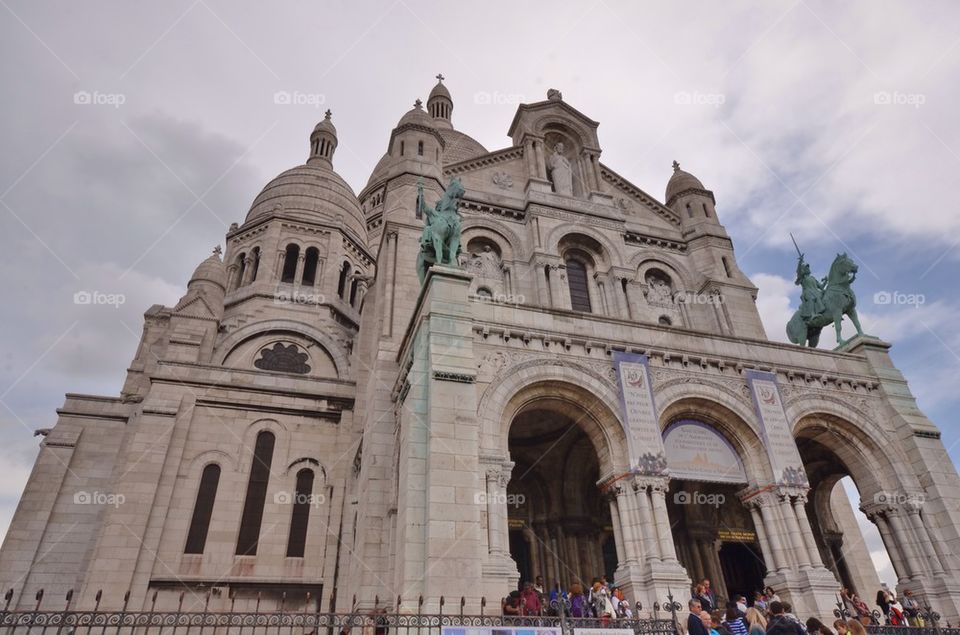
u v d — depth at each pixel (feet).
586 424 66.95
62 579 88.28
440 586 48.44
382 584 64.08
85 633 72.49
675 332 73.77
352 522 82.48
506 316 67.05
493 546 54.08
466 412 57.16
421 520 53.16
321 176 151.84
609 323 71.46
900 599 66.49
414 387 60.13
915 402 79.97
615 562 83.05
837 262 91.25
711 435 70.08
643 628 43.21
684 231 118.32
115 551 78.69
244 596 82.12
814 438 78.84
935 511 71.15
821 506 91.50
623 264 105.09
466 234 100.83
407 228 92.58
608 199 112.68
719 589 81.71
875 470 74.84
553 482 84.28
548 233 102.47
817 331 91.25
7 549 88.22
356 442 88.38
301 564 86.79
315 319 125.39
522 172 113.91
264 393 98.22
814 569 61.98
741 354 75.31
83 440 99.71
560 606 42.57
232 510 88.12
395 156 104.53
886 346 84.38
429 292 64.54
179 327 107.76
